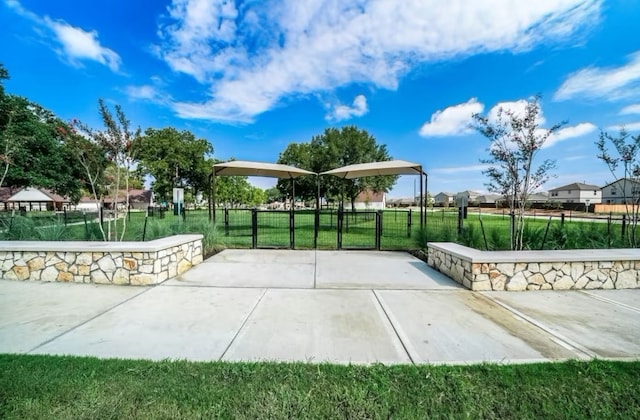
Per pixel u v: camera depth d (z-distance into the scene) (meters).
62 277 4.64
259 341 2.63
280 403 1.77
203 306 3.53
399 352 2.44
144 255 4.47
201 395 1.84
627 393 1.87
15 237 6.44
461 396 1.84
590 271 4.39
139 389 1.89
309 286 4.41
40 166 18.52
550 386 1.95
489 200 59.50
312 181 28.56
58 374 2.04
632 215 6.50
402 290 4.24
